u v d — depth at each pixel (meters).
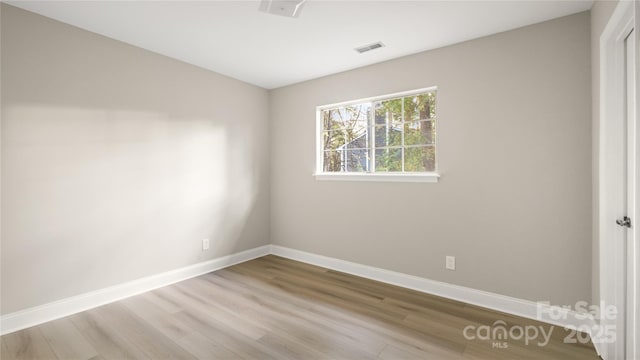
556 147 2.29
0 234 2.14
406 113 3.11
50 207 2.36
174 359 1.87
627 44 1.75
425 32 2.53
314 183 3.75
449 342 2.05
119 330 2.19
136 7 2.19
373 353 1.93
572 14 2.22
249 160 3.95
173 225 3.15
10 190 2.18
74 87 2.47
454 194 2.73
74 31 2.47
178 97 3.18
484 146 2.58
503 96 2.49
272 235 4.23
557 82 2.28
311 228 3.79
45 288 2.33
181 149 3.21
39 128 2.30
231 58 3.13
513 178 2.46
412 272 2.98
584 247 2.19
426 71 2.88
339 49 2.89
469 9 2.18
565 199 2.26
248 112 3.93
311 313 2.46
